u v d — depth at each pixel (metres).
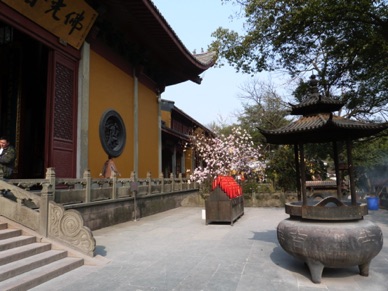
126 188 12.31
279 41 12.20
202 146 19.39
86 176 9.52
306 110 6.29
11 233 6.03
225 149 16.84
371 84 13.58
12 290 4.38
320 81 13.28
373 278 5.14
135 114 15.40
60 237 6.35
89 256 6.14
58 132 9.95
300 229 5.21
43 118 12.58
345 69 12.84
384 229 9.84
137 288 4.68
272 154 20.98
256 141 23.17
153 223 11.64
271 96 28.30
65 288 4.69
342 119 5.95
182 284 4.84
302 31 11.76
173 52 15.72
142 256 6.63
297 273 5.40
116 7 11.43
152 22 12.58
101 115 12.23
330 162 22.02
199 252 6.98
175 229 10.23
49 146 9.62
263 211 15.41
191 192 21.28
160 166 18.66
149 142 17.31
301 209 5.50
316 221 5.33
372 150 20.80
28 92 12.79
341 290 4.57
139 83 16.27
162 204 15.95
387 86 13.27
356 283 4.89
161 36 13.88
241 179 16.89
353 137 5.93
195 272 5.47
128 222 11.91
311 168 19.19
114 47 13.59
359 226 5.05
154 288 4.67
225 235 9.11
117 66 13.88
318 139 6.09
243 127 27.69
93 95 11.70
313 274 4.96
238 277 5.18
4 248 5.52
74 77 10.84
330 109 6.15
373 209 15.44
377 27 10.48
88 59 11.37
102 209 10.43
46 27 9.41
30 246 5.86
